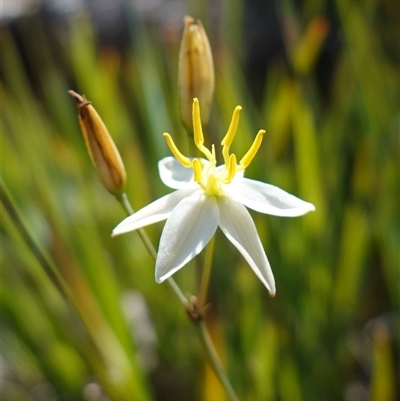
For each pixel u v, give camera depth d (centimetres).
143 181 17
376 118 17
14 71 22
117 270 18
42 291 15
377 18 22
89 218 17
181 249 10
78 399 17
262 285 16
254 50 26
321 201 16
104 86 18
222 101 16
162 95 17
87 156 18
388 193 16
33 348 17
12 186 16
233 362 15
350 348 17
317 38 17
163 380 18
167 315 17
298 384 15
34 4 27
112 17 27
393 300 16
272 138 18
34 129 18
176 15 26
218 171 10
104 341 15
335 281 17
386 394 14
